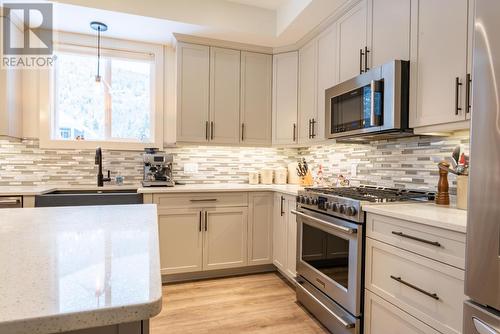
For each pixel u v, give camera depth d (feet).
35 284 1.83
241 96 10.50
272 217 9.96
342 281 6.07
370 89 6.40
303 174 10.64
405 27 6.03
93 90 10.45
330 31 8.63
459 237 3.85
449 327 3.98
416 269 4.51
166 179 9.70
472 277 3.34
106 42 10.24
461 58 4.89
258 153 11.80
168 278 9.18
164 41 10.53
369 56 7.04
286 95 10.59
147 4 8.68
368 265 5.52
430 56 5.46
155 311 1.63
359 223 5.65
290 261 8.68
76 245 2.70
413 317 4.55
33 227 3.42
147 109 11.00
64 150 9.86
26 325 1.43
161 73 10.81
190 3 9.05
